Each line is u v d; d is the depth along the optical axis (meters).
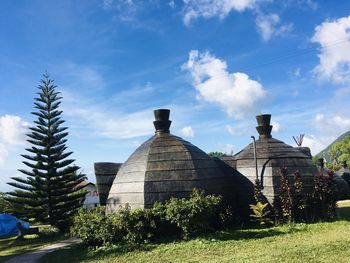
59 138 27.22
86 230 14.47
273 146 18.23
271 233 13.92
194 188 15.48
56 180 26.72
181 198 15.66
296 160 17.72
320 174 16.95
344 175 35.97
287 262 9.38
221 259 10.48
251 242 12.55
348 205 24.02
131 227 13.95
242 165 18.14
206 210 14.20
